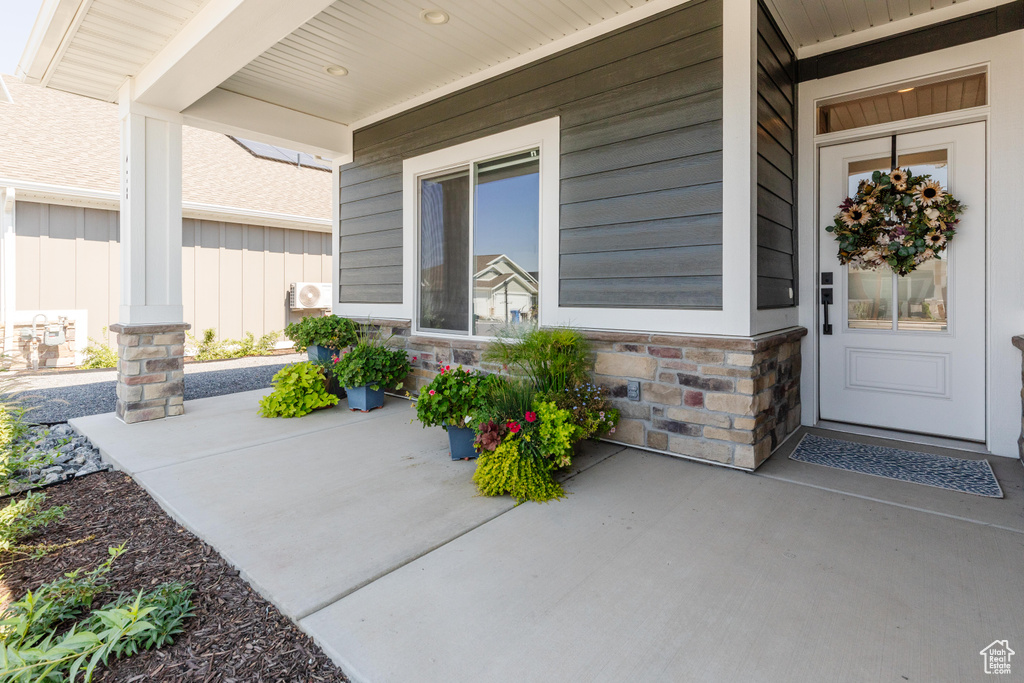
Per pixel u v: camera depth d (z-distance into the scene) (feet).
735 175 9.86
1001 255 10.46
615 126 11.54
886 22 11.32
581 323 12.28
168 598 5.66
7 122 26.84
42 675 4.27
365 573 6.37
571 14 11.42
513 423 9.02
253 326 31.83
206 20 10.53
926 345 11.57
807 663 4.82
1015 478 9.34
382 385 15.62
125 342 13.94
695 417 10.46
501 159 14.19
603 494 8.85
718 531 7.48
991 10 10.28
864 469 9.91
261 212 30.12
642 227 11.18
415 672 4.71
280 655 5.01
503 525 7.70
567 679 4.63
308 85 15.42
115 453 11.19
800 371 12.76
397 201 17.17
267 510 8.23
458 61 13.74
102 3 10.49
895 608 5.65
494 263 14.46
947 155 11.08
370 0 10.92
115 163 27.73
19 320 23.99
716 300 10.21
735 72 9.80
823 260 12.66
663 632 5.27
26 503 7.51
